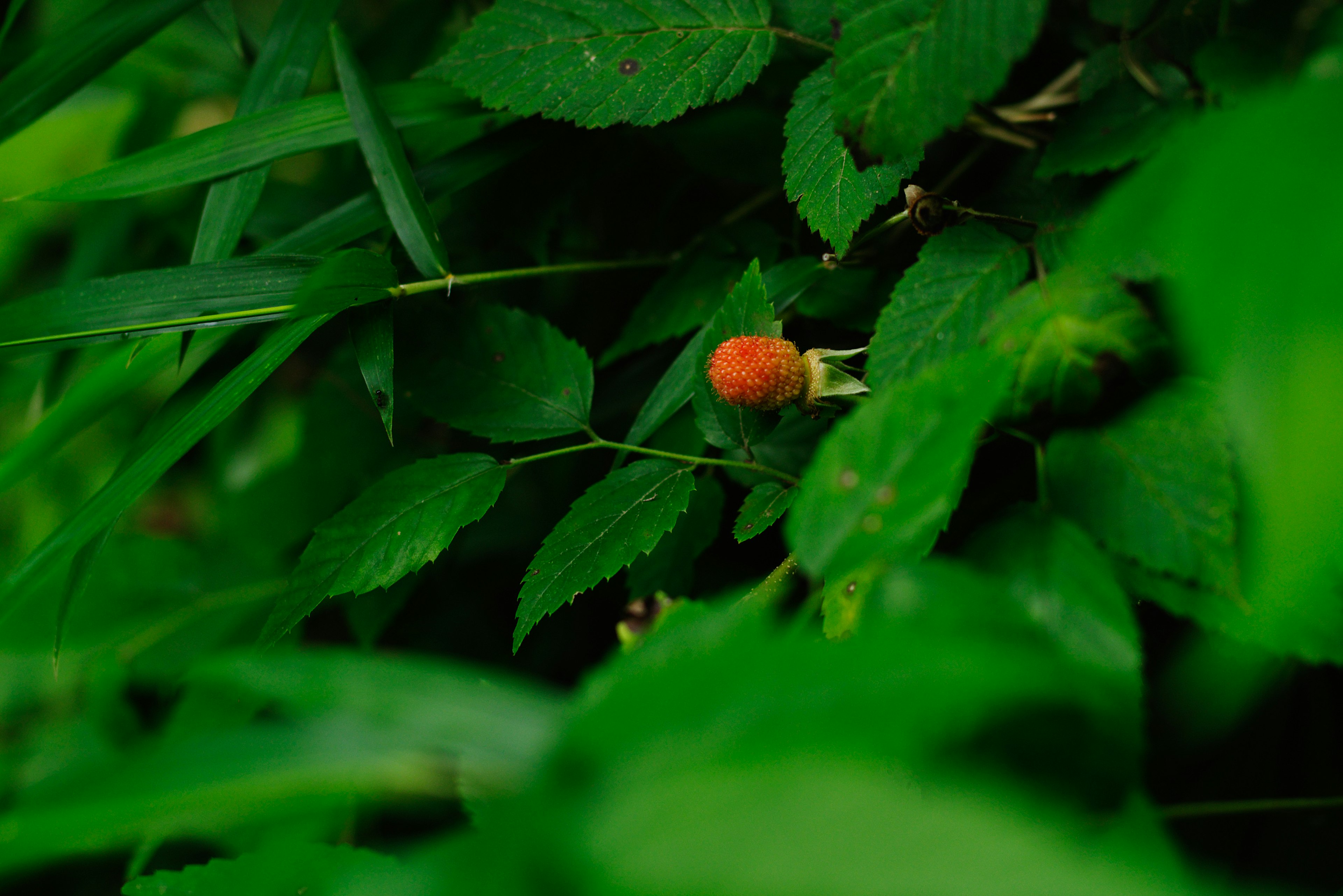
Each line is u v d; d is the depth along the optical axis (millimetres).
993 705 298
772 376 404
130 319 420
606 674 346
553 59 431
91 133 615
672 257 463
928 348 399
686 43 427
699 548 437
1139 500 380
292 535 499
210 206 443
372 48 527
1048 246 401
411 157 483
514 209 473
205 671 353
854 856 239
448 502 420
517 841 282
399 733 349
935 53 382
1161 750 406
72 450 566
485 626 514
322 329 511
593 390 440
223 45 531
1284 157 287
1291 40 378
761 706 291
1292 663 397
